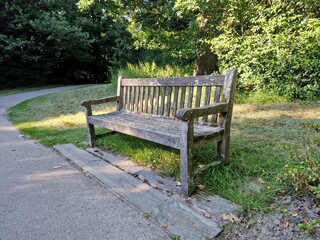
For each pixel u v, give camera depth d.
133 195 1.81
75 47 16.62
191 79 2.37
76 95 7.86
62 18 15.31
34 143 3.31
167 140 1.90
